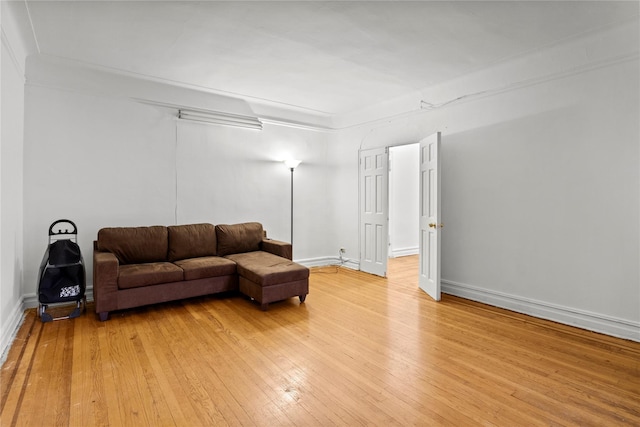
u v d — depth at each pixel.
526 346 2.80
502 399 2.05
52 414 1.88
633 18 2.75
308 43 3.22
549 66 3.36
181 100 4.56
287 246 4.60
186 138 4.65
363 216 5.61
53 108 3.76
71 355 2.58
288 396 2.08
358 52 3.42
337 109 5.58
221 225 4.72
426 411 1.94
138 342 2.84
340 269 5.81
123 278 3.39
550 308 3.41
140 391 2.12
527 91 3.56
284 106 5.37
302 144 5.79
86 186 3.97
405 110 4.86
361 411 1.94
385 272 5.26
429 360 2.55
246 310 3.69
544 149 3.44
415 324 3.30
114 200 4.15
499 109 3.80
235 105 5.02
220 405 1.99
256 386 2.19
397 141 5.03
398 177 7.23
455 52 3.41
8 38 2.74
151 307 3.77
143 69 3.88
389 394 2.11
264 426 1.81
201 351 2.68
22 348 2.70
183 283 3.76
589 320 3.15
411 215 7.46
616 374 2.34
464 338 2.96
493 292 3.88
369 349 2.74
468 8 2.61
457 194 4.23
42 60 3.64
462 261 4.20
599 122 3.07
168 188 4.52
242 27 2.92
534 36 3.07
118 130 4.16
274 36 3.08
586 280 3.18
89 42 3.23
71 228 3.89
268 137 5.40
